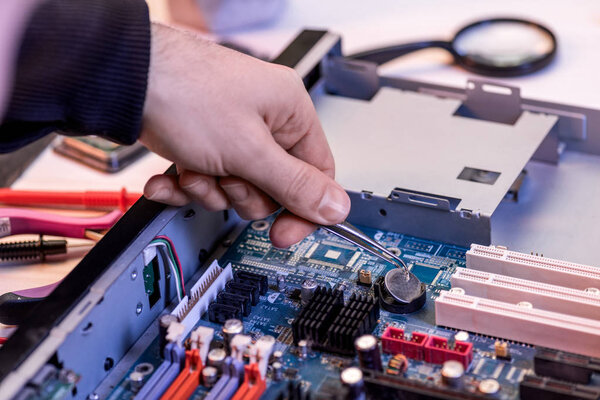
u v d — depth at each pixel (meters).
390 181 2.55
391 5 3.92
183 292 2.38
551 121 2.73
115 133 2.11
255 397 2.01
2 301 2.40
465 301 2.16
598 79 3.24
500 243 2.52
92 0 2.03
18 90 1.99
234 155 2.14
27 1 2.01
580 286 2.21
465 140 2.69
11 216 2.72
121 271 2.15
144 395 2.03
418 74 3.38
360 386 1.97
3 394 1.86
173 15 3.83
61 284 2.11
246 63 2.20
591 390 1.88
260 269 2.48
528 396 1.93
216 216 2.55
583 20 3.63
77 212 2.91
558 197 2.68
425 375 2.06
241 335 2.08
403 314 2.27
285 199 2.22
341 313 2.18
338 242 2.54
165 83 2.08
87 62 1.99
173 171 2.42
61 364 2.01
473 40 3.45
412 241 2.52
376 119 2.84
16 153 3.17
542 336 2.08
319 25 3.79
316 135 2.38
